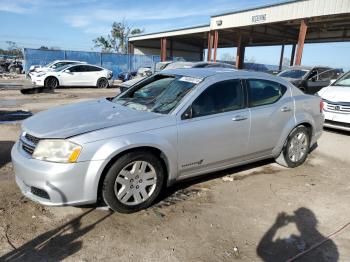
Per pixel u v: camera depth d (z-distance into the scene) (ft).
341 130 28.07
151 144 11.90
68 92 54.29
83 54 102.27
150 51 152.87
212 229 11.37
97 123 11.94
